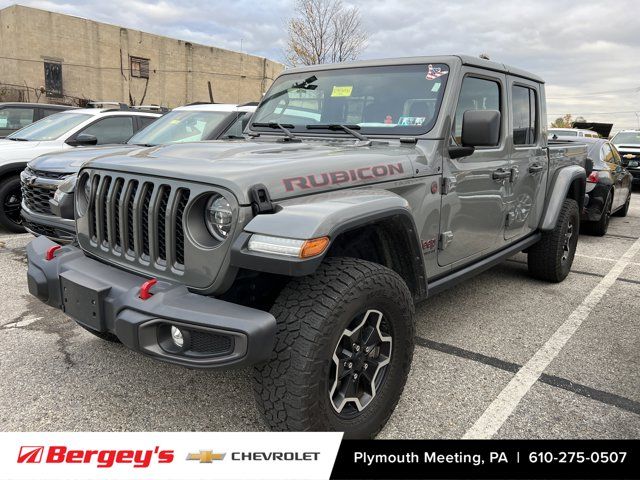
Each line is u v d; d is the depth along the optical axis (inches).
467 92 128.6
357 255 107.7
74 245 112.4
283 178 84.8
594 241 295.4
